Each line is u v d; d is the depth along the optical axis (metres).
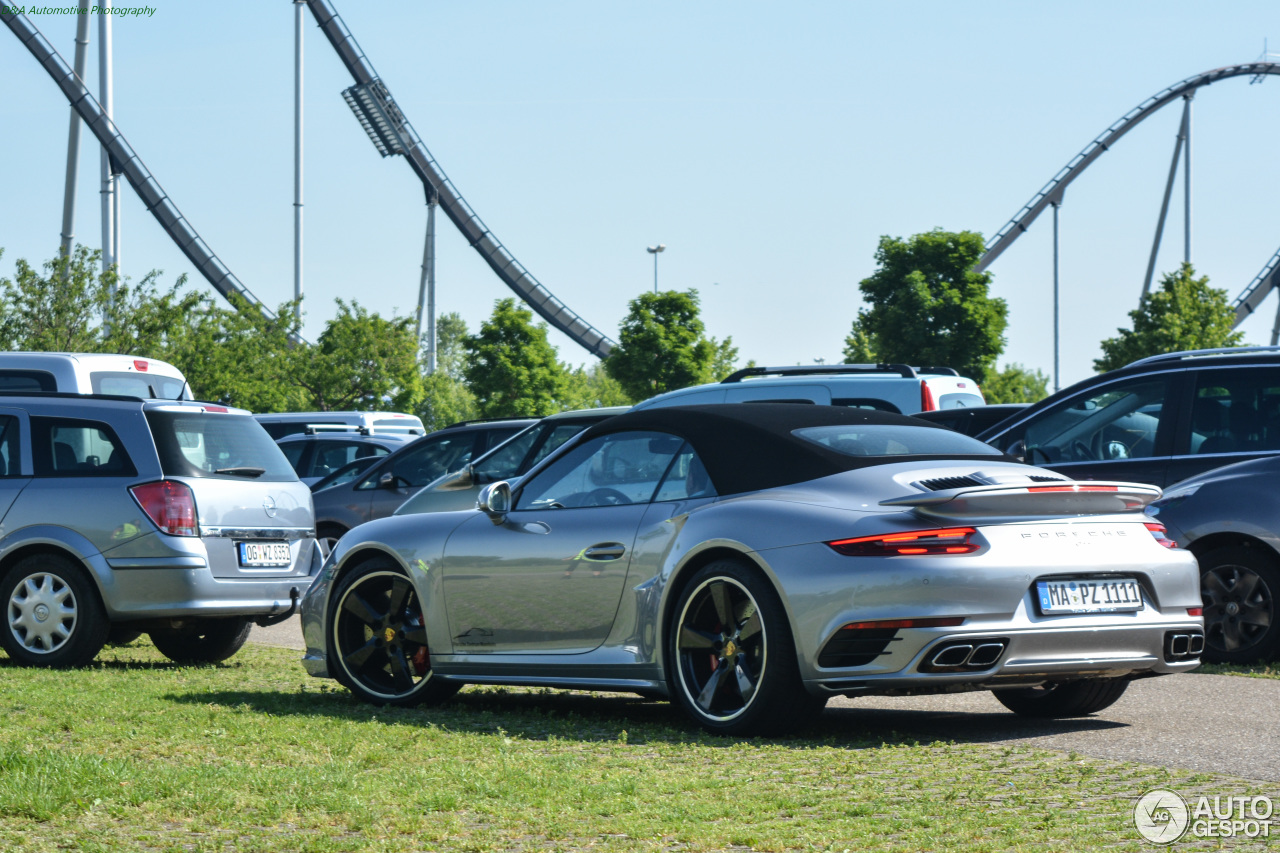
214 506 18.28
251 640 22.89
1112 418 19.20
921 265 124.88
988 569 10.91
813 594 11.08
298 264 119.81
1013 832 7.98
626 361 122.31
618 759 10.49
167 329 88.50
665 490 12.59
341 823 8.29
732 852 7.62
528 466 23.91
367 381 115.62
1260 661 16.91
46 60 127.69
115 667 18.34
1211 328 113.12
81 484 18.12
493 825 8.23
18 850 7.52
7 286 82.38
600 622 12.59
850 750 10.83
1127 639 11.45
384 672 14.46
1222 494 17.03
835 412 13.09
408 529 14.27
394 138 147.00
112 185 114.38
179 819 8.34
